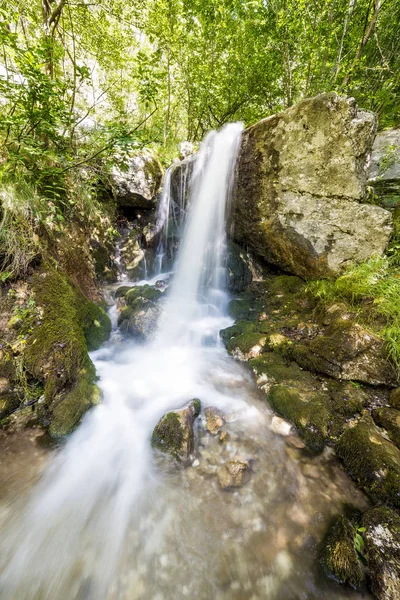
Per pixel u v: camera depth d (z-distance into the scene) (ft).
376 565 4.97
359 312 10.50
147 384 10.68
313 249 13.64
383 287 10.75
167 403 9.70
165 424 8.16
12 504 6.34
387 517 5.59
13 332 9.47
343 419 8.05
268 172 14.14
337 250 12.94
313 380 9.70
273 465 7.54
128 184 20.13
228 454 7.88
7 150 11.44
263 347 11.61
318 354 10.09
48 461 7.47
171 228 21.44
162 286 18.43
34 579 5.21
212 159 17.98
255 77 26.84
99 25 19.07
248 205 15.80
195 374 11.34
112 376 10.91
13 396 8.58
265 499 6.75
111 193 20.11
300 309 13.42
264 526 6.19
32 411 8.56
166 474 7.41
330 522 6.10
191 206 19.94
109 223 19.40
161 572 5.44
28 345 9.33
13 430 8.01
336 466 7.27
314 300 13.21
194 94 29.53
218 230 18.34
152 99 12.12
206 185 18.42
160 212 22.00
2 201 10.54
